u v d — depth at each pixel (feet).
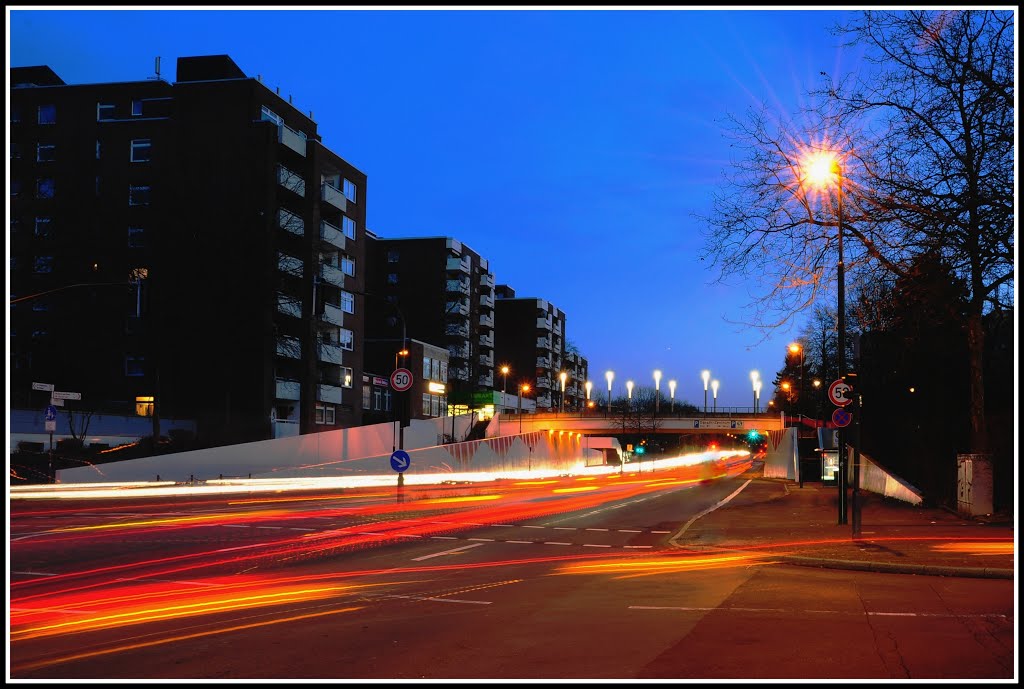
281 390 191.72
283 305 191.21
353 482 148.36
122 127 195.11
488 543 56.80
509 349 440.45
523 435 220.43
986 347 87.86
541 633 26.78
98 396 184.85
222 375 184.75
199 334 180.86
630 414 309.63
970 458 71.82
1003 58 52.13
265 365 186.39
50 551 49.37
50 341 186.39
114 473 130.93
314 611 30.68
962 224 51.60
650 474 254.88
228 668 22.13
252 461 147.13
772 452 207.21
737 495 119.44
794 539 57.16
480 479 187.52
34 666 22.35
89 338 183.73
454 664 22.62
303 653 23.88
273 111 200.54
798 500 100.53
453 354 335.67
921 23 53.67
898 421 121.08
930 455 98.73
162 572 41.01
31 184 196.44
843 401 57.67
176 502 97.45
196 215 184.75
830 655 23.73
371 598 33.73
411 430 195.62
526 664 22.62
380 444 179.32
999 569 41.04
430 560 46.98
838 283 57.82
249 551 50.08
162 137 193.36
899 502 92.38
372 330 337.31
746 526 67.05
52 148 197.57
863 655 23.72
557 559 48.37
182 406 185.16
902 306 59.36
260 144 190.39
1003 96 50.90
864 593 35.78
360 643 25.21
